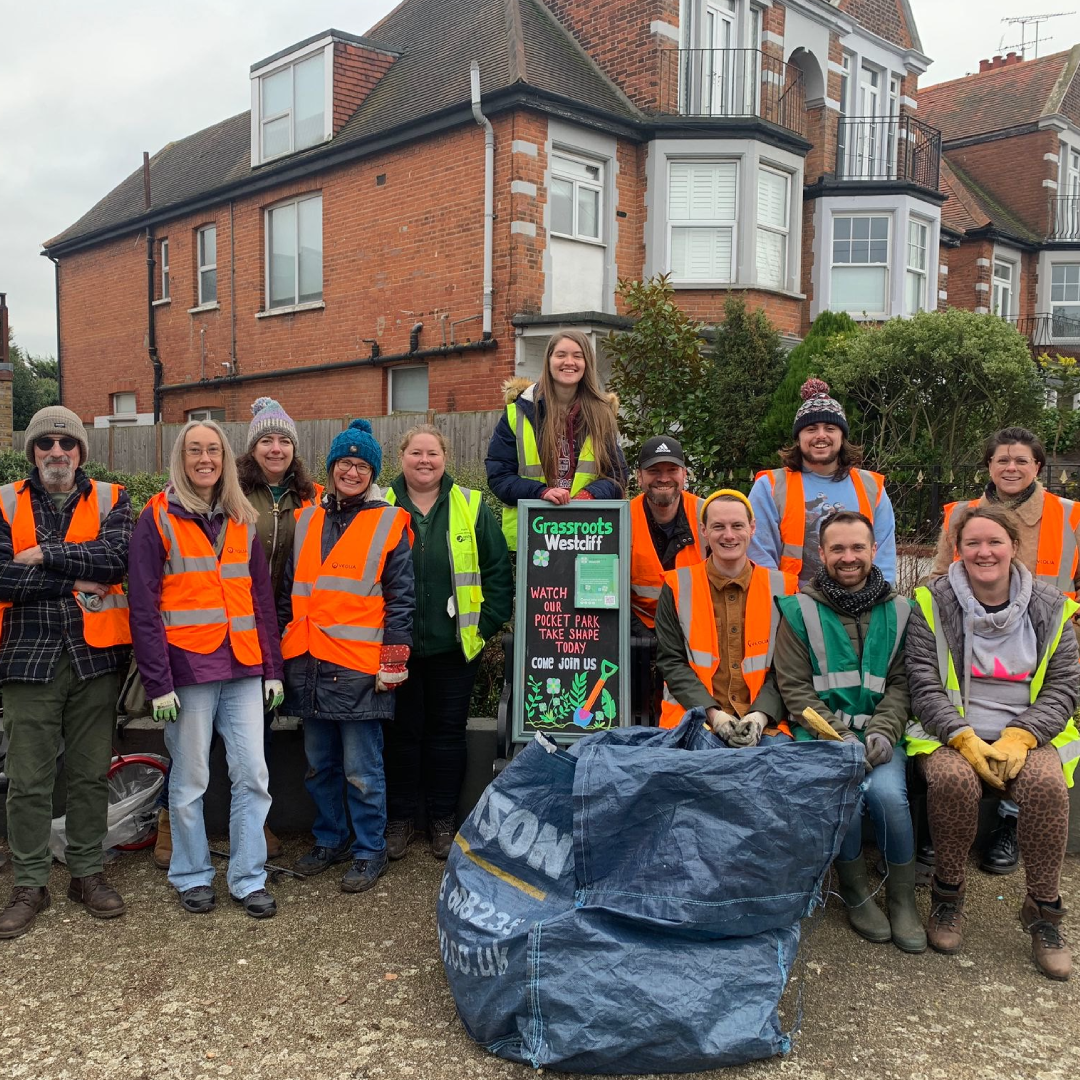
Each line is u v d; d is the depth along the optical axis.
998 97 25.30
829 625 3.89
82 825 3.90
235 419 16.62
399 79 14.37
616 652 4.30
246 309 16.17
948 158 25.59
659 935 2.97
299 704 4.09
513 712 4.30
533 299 12.09
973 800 3.61
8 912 3.75
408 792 4.54
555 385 4.60
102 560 3.76
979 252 21.95
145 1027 3.13
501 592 4.50
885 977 3.49
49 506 3.86
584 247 12.93
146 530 3.78
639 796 3.03
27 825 3.80
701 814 3.01
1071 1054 3.04
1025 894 4.18
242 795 3.96
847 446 4.57
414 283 13.23
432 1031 3.13
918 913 3.98
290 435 4.45
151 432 14.74
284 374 15.38
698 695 3.95
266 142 15.66
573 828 3.06
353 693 4.02
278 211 15.64
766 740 3.78
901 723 3.79
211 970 3.48
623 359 8.87
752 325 10.69
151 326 18.25
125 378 19.23
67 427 3.83
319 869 4.30
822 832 3.02
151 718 4.79
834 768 3.03
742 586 4.04
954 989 3.42
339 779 4.32
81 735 3.87
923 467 9.95
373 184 13.75
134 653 4.02
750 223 13.45
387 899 4.06
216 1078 2.88
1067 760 3.75
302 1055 3.00
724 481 8.68
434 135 12.79
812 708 3.79
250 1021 3.17
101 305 19.78
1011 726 3.73
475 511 4.47
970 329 9.82
